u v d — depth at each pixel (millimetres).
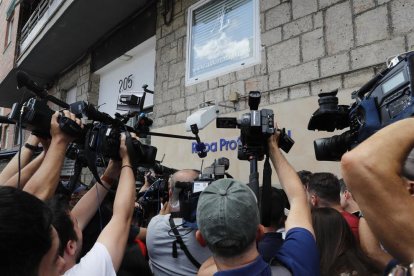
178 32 4996
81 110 1475
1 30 10758
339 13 3166
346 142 1371
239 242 925
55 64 8117
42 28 6645
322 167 3082
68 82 8133
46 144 1565
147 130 1959
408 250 646
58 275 824
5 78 8812
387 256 1257
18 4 8875
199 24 4664
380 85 1162
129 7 5812
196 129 2289
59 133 1358
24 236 690
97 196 1594
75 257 1198
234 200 948
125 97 1922
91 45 7195
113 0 5555
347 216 1776
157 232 1699
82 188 2338
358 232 1549
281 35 3625
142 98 1913
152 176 2920
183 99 4734
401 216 652
